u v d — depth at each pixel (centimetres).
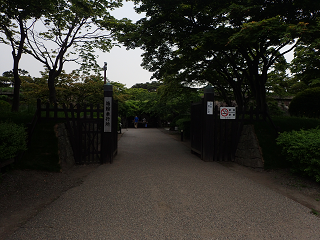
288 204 387
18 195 426
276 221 325
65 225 307
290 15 734
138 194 427
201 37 721
